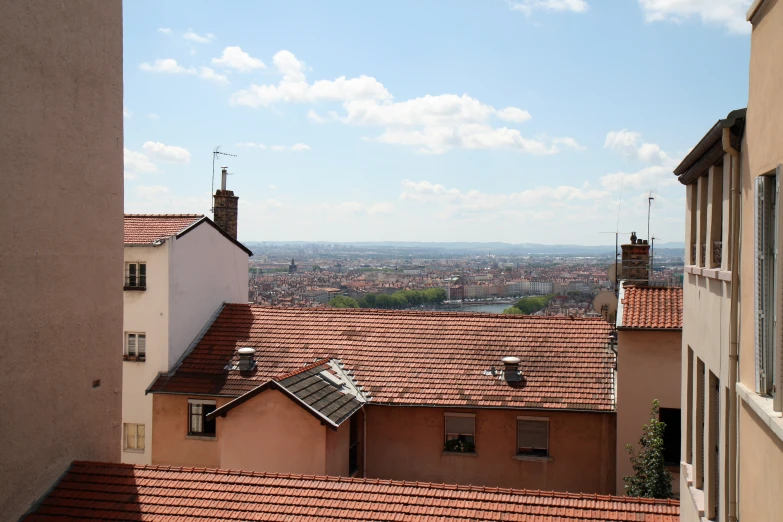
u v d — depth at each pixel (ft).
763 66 25.79
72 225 53.11
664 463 70.03
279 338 92.48
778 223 23.52
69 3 52.75
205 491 48.78
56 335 51.31
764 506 24.67
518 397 77.10
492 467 77.41
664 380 73.05
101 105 56.44
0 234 46.52
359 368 83.25
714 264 36.96
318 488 48.47
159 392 85.61
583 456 75.97
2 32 46.60
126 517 46.50
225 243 106.63
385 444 79.00
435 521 44.42
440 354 84.94
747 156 28.45
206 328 98.22
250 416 68.49
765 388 25.84
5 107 46.91
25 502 48.16
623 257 90.99
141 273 91.09
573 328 87.76
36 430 49.29
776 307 23.68
